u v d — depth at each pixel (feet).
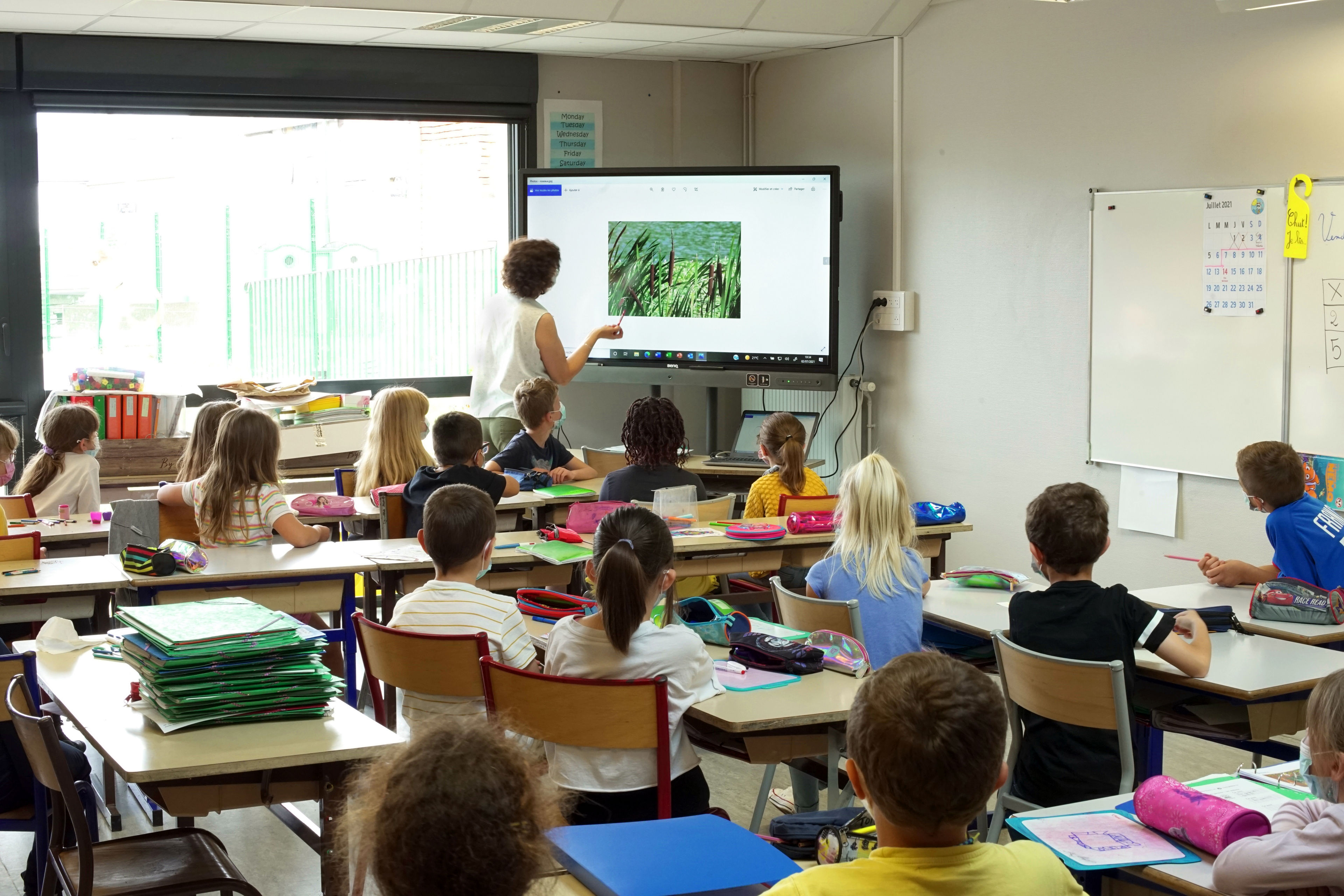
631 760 7.87
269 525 13.25
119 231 20.47
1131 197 17.24
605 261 22.16
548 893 3.72
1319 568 11.81
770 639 9.40
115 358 20.67
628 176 21.88
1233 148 15.97
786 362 21.67
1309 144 15.10
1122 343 17.49
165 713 7.30
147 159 20.53
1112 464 17.79
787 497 15.14
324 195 21.91
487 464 16.97
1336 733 5.48
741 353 21.85
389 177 22.33
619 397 24.04
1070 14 18.06
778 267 21.54
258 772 7.41
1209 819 5.76
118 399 19.22
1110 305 17.63
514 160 23.04
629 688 7.63
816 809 10.71
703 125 23.90
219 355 21.47
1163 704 10.12
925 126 20.65
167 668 7.24
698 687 8.32
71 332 20.29
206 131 20.92
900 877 4.27
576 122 23.04
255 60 20.29
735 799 12.00
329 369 22.36
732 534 13.67
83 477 15.80
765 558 13.89
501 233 23.27
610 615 7.96
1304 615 10.84
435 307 23.08
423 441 22.49
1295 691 9.03
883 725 4.35
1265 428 15.69
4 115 19.25
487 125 22.85
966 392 20.22
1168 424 16.92
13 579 11.34
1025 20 18.76
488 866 3.08
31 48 18.95
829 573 10.89
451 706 8.80
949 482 20.67
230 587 11.84
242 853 10.65
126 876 7.20
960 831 4.40
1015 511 19.48
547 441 17.35
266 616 7.90
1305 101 15.11
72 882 7.07
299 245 21.83
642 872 4.84
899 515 10.83
